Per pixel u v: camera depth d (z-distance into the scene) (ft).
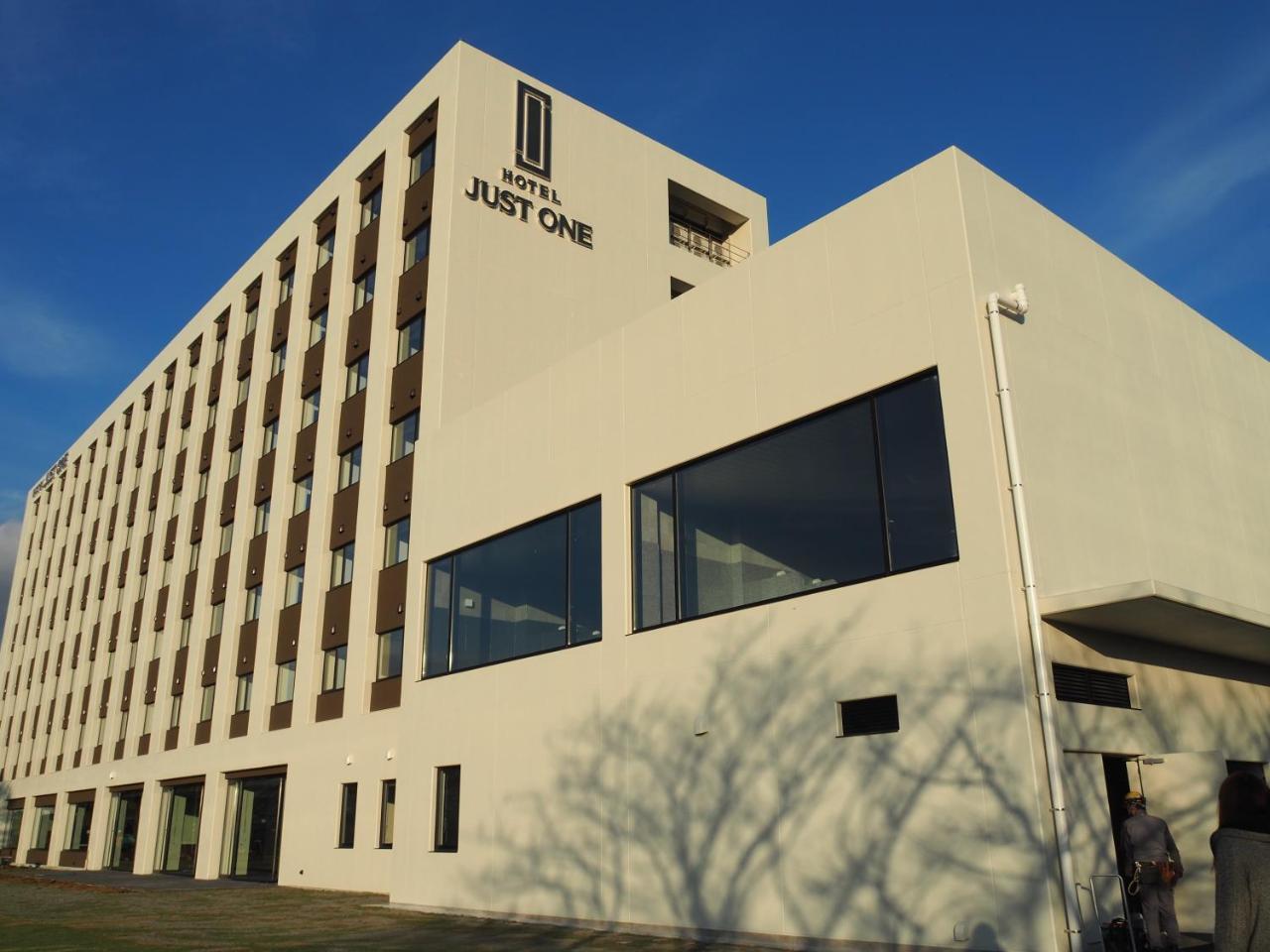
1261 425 58.65
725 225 112.78
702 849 45.14
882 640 40.09
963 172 42.32
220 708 101.71
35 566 188.03
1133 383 47.57
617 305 93.30
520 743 57.36
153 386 147.33
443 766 63.26
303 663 89.45
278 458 103.04
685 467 51.57
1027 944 33.22
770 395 47.65
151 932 50.55
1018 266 43.09
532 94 92.84
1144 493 45.34
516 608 60.64
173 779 109.09
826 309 45.96
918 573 39.52
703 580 48.91
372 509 84.84
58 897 74.33
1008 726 35.29
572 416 59.41
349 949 42.86
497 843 57.16
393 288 90.74
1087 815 35.58
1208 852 37.37
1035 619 36.22
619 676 51.85
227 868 96.22
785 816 41.93
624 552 53.47
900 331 42.63
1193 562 47.24
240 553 106.32
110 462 158.10
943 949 35.42
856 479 43.11
